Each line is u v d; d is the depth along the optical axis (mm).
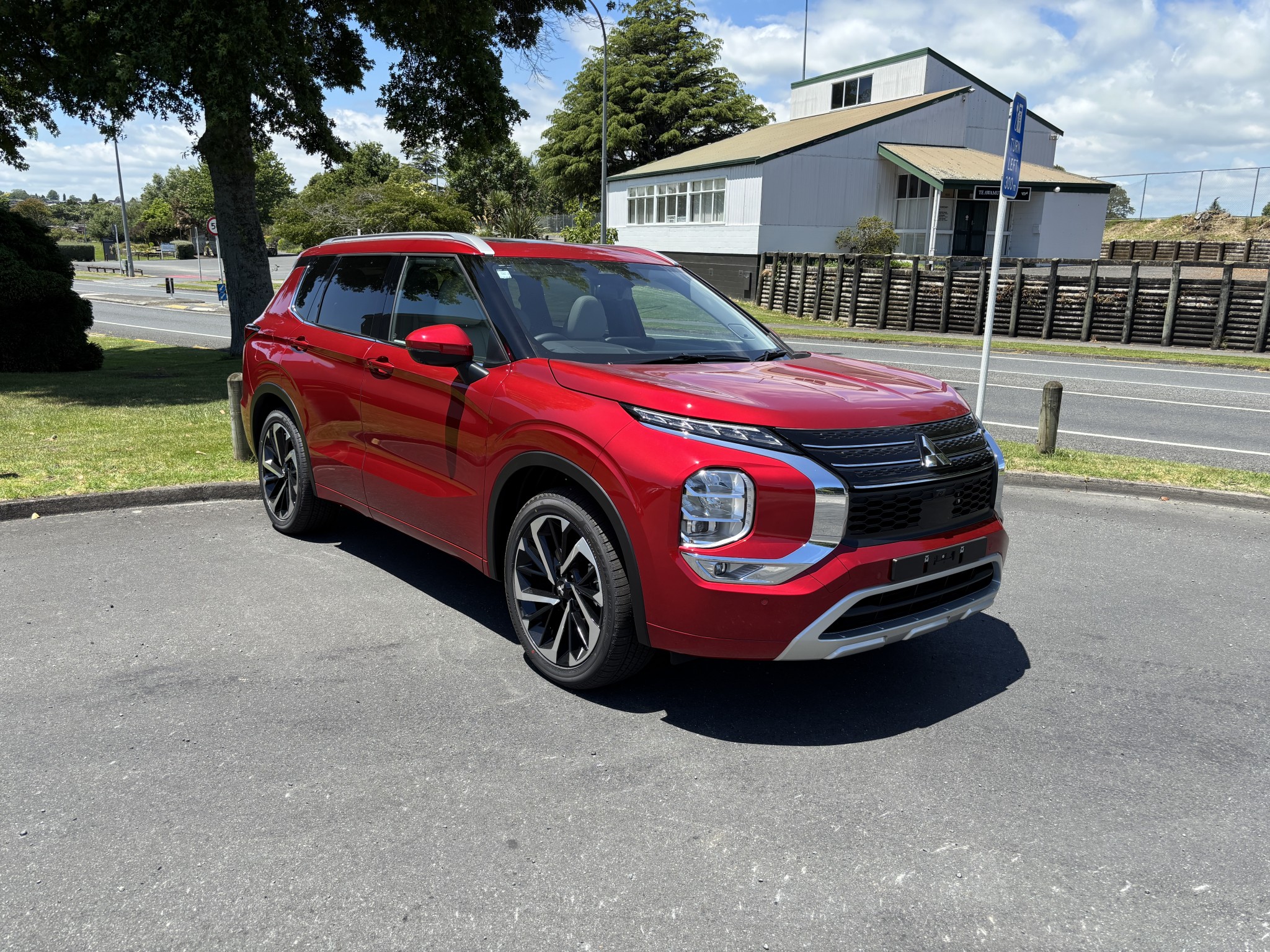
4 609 4559
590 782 3129
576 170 52688
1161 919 2496
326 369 5117
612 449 3396
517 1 17516
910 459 3410
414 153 17812
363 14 14180
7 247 13500
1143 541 6195
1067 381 14938
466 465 4109
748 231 32406
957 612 3596
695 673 4027
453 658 4102
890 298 25734
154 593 4816
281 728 3445
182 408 10203
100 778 3076
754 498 3184
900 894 2586
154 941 2336
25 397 11055
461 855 2713
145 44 11695
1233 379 15531
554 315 4258
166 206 107875
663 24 51219
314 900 2506
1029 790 3141
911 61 36938
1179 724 3641
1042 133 37969
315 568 5258
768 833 2861
